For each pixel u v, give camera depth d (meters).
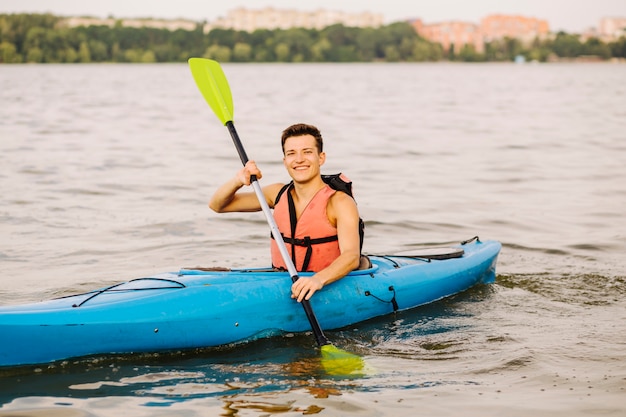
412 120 18.66
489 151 12.38
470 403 3.22
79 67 83.44
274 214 4.30
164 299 3.88
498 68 93.94
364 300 4.36
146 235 6.44
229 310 3.95
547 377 3.50
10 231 6.50
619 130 15.83
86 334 3.69
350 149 12.69
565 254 5.92
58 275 5.25
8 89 31.78
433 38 139.38
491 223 7.04
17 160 10.72
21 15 96.31
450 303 4.72
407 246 6.21
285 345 3.97
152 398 3.30
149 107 22.80
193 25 133.00
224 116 4.87
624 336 4.05
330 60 116.81
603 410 3.15
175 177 9.48
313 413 3.13
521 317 4.43
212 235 6.46
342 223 4.14
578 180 9.40
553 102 25.89
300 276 4.14
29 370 3.59
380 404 3.22
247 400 3.27
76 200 7.90
